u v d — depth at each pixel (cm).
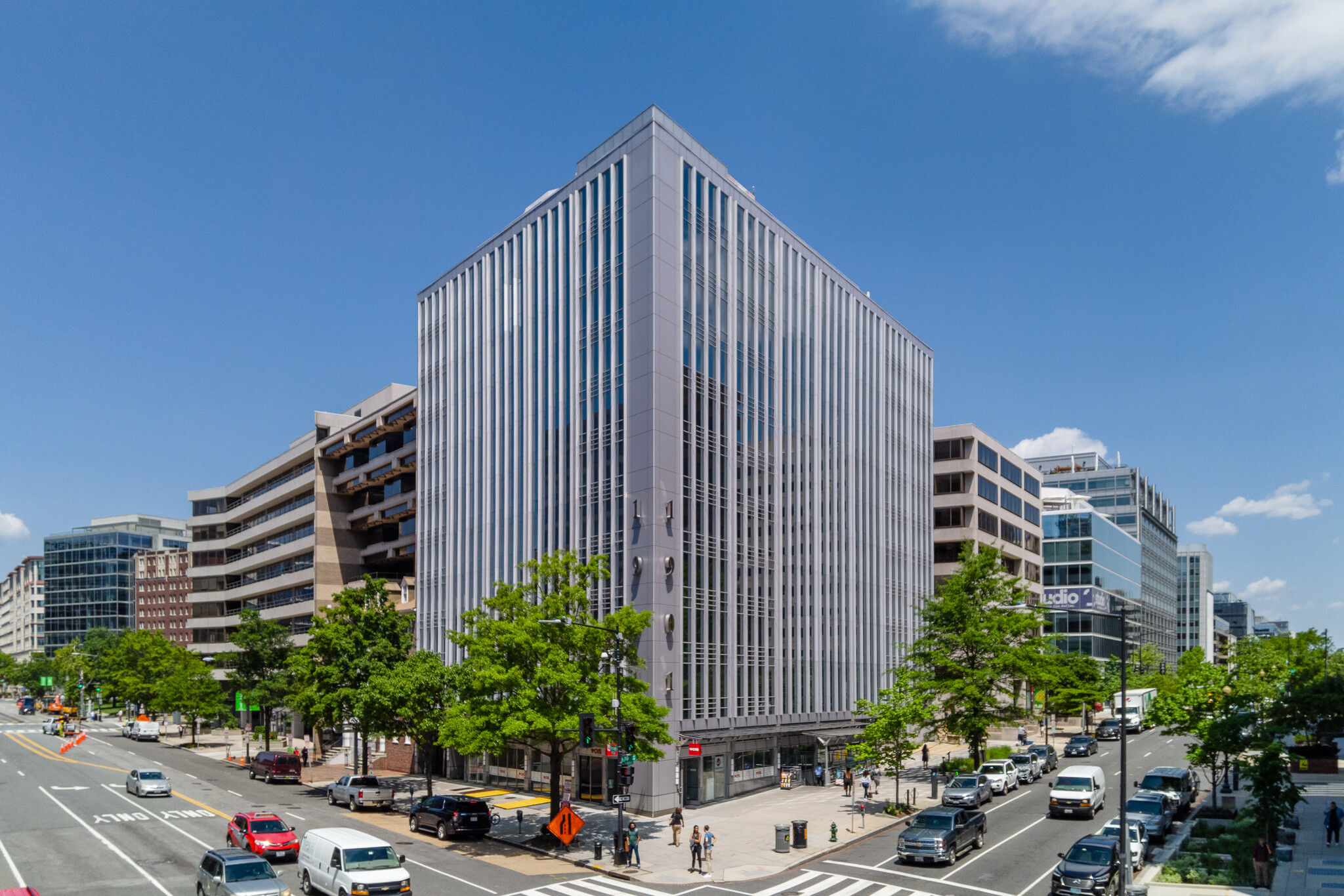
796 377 5781
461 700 4088
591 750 4678
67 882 2914
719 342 5050
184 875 3020
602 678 3766
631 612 3803
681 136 4912
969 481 8662
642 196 4728
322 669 5053
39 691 16188
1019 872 3083
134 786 5019
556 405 5184
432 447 6353
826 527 5941
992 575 5406
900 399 7238
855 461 6419
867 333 6788
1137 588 14150
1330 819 3462
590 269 5044
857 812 4297
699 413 4819
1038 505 11019
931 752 6706
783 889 2880
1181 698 4041
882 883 2945
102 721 11775
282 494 9031
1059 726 8656
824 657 5759
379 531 8175
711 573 4794
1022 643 5222
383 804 4503
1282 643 7012
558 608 3778
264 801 4834
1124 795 2614
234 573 10288
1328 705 3238
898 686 4881
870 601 6419
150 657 9606
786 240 5825
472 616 3872
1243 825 3534
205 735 9644
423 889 2845
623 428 4662
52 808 4516
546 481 5194
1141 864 3073
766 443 5391
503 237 5834
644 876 3075
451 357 6238
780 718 5225
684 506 4625
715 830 3897
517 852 3481
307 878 2839
